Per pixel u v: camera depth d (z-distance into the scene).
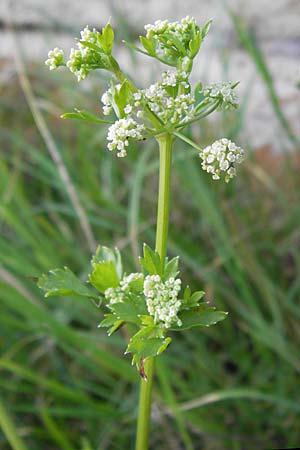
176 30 0.22
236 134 0.45
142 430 0.25
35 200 0.50
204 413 0.37
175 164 0.41
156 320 0.23
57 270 0.24
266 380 0.38
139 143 0.50
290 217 0.44
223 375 0.38
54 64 0.23
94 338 0.37
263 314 0.41
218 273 0.42
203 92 0.23
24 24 0.62
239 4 0.59
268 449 0.36
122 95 0.22
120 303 0.23
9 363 0.33
